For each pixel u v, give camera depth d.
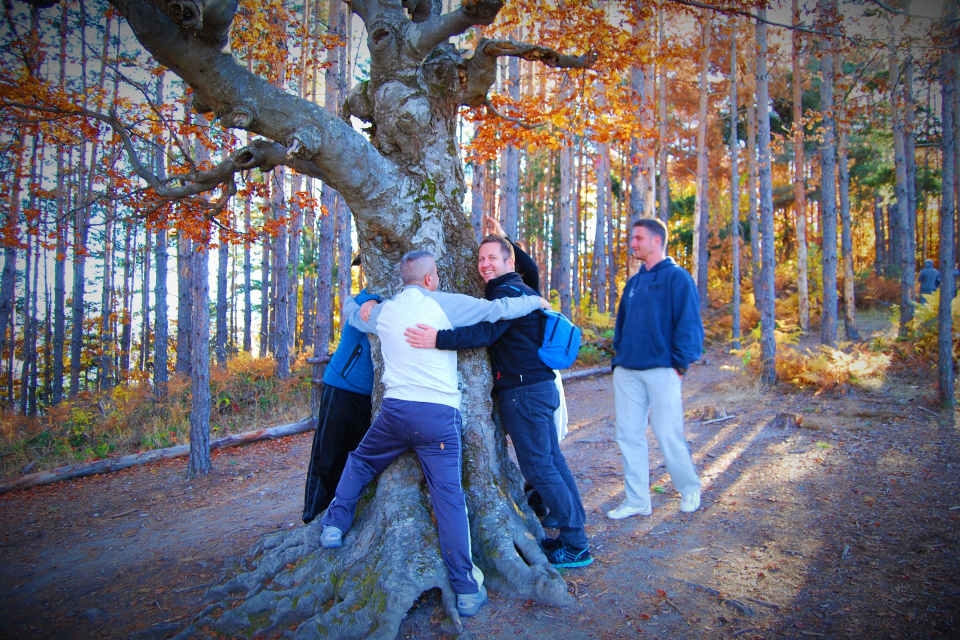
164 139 5.33
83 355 20.45
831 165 11.32
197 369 6.98
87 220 12.59
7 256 14.14
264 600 2.57
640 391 3.57
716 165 21.53
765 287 8.48
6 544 4.84
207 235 5.30
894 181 19.59
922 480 3.80
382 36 3.18
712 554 2.96
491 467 3.07
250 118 2.73
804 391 7.52
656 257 3.55
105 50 10.93
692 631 2.28
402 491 2.85
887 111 8.53
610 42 4.92
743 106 18.20
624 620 2.39
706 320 16.52
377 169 3.00
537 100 5.41
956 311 8.73
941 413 5.62
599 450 5.70
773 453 4.84
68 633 2.72
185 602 2.94
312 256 19.72
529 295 2.99
